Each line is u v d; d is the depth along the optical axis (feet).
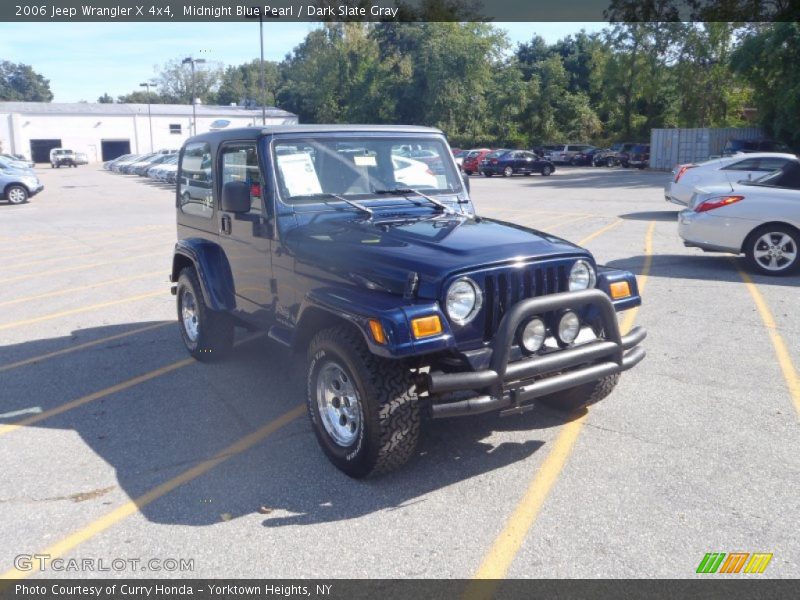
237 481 13.78
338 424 14.03
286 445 15.37
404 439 12.82
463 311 12.59
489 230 14.87
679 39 155.74
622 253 38.14
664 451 14.57
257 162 16.25
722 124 155.53
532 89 210.79
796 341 21.72
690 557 10.97
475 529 11.89
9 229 58.70
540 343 12.92
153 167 132.16
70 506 13.00
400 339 11.75
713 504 12.47
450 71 196.13
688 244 33.40
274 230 15.84
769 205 30.83
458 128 203.10
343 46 214.28
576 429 15.75
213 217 19.19
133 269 38.42
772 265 31.27
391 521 12.20
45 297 31.73
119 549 11.60
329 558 11.19
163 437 15.97
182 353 22.41
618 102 195.00
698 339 22.15
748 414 16.37
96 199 90.84
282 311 16.14
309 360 14.15
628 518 12.09
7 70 501.15
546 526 11.92
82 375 20.51
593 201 72.02
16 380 20.22
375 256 13.44
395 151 17.46
